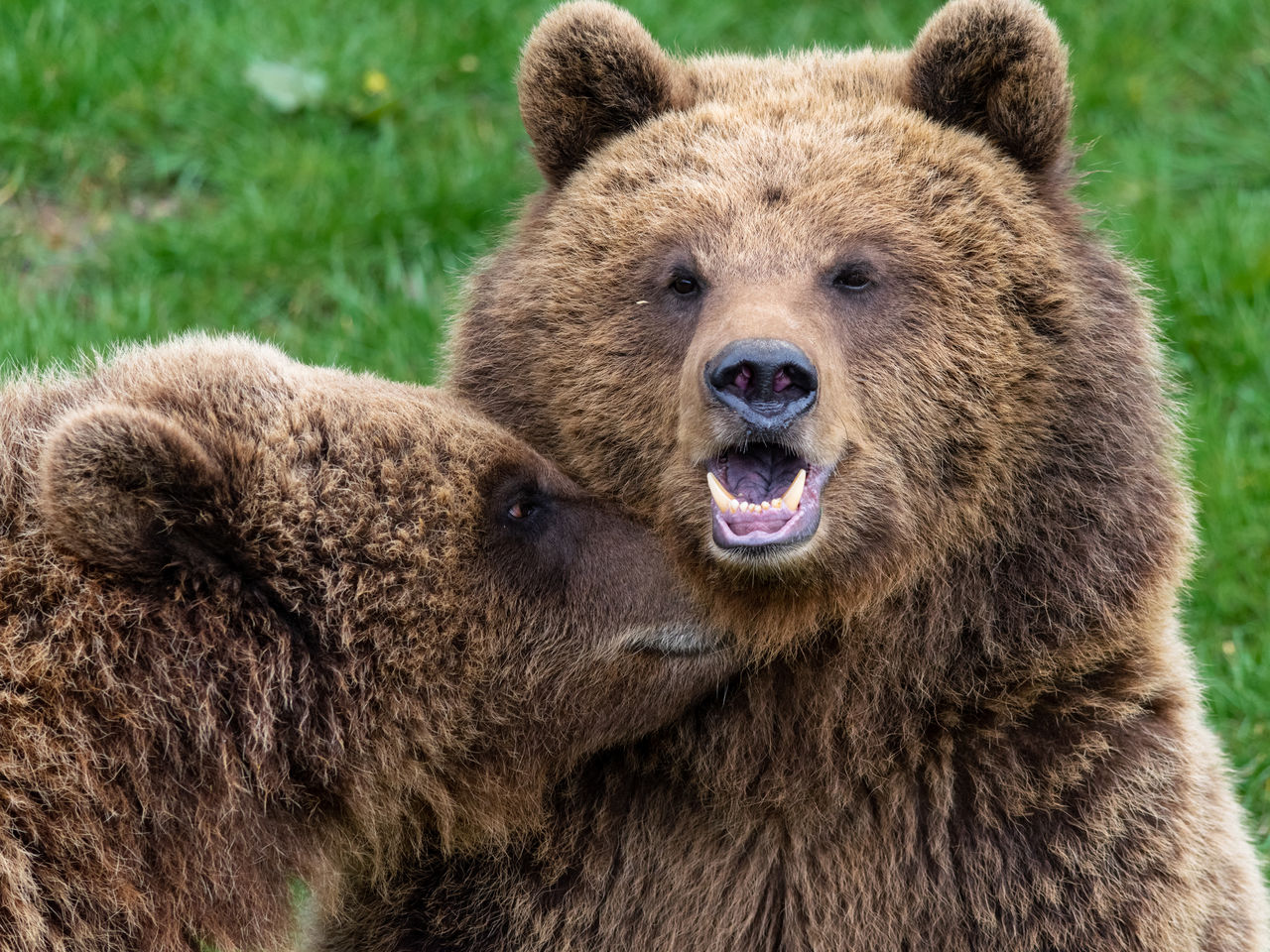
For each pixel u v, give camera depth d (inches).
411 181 708.7
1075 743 388.2
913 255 389.4
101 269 680.4
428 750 390.9
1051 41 403.2
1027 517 391.2
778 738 397.7
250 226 682.8
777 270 384.8
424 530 384.2
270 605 375.2
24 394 402.3
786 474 373.7
